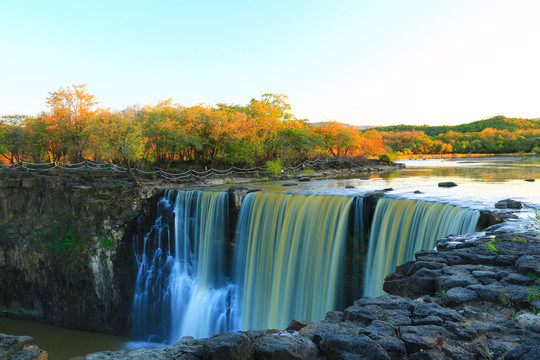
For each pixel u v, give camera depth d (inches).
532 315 224.4
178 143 1464.1
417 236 719.7
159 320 1156.5
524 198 775.1
